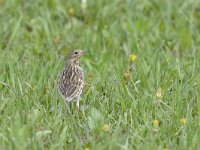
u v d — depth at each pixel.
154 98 13.65
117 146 11.75
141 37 17.61
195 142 12.23
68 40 17.39
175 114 13.15
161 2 19.52
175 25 18.84
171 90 14.32
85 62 15.58
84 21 18.61
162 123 12.84
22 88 13.89
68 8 19.25
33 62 15.37
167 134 12.61
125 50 16.75
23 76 14.59
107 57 16.14
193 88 14.34
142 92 14.05
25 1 19.50
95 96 13.70
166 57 15.96
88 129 12.59
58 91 13.72
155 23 18.61
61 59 15.59
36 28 17.81
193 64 15.20
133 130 12.53
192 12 19.05
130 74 14.77
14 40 17.30
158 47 16.53
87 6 19.36
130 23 18.14
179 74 14.76
